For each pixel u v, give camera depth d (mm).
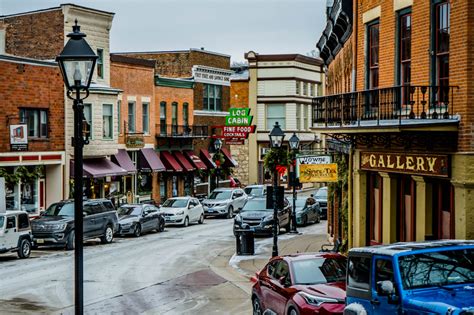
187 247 34594
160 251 33188
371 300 11445
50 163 42656
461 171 16578
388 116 19422
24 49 47031
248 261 29453
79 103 12766
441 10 17844
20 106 40750
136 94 53281
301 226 43312
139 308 20422
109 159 48625
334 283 15414
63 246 33625
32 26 46750
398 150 19875
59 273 26219
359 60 23297
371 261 11539
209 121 64688
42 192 42781
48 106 42688
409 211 20125
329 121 23281
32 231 32969
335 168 25453
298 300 14734
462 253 11344
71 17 45844
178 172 58188
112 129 47312
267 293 16562
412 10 18922
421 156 18312
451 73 17016
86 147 44938
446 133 17016
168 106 57719
